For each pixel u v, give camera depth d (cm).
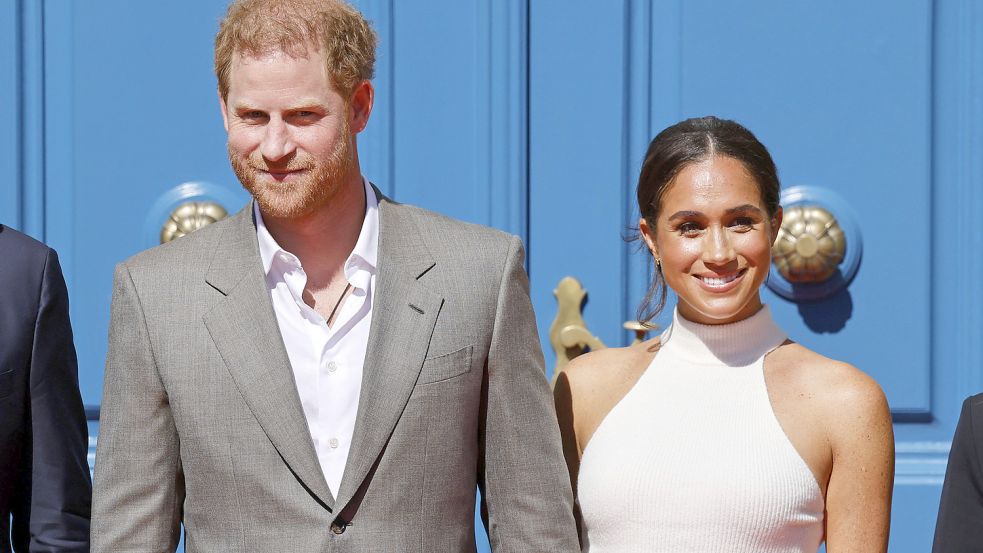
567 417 777
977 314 967
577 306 991
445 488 697
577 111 992
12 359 752
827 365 730
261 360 695
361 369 707
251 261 716
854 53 973
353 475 682
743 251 720
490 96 994
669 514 709
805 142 977
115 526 705
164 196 1007
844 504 705
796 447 709
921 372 974
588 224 993
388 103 998
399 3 998
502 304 716
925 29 967
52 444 766
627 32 990
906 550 980
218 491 693
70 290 1012
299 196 683
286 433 687
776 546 702
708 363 748
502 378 713
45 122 1012
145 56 1007
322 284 726
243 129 683
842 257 969
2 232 775
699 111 984
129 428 707
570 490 732
